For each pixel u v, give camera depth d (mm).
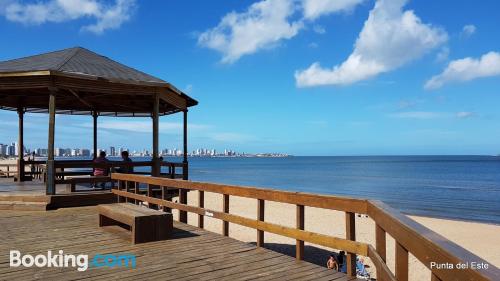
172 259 5137
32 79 9469
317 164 172000
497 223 25125
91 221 7789
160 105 13344
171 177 11828
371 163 181125
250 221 5863
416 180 68875
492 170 106688
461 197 42062
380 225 3443
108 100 13305
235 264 4922
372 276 11750
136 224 5984
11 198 9352
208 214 6797
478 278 1522
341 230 19719
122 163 10367
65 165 9625
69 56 11273
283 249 14617
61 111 15352
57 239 6258
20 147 14070
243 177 77312
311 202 4832
